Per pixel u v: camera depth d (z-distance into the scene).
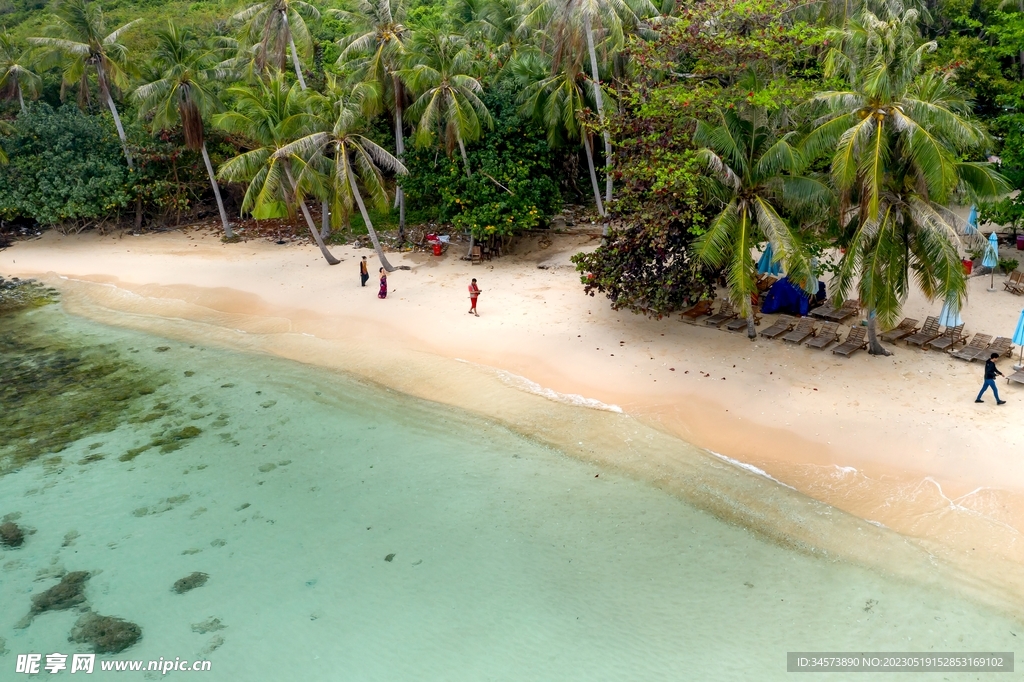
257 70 46.00
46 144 43.94
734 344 25.23
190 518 18.55
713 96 23.09
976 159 26.16
